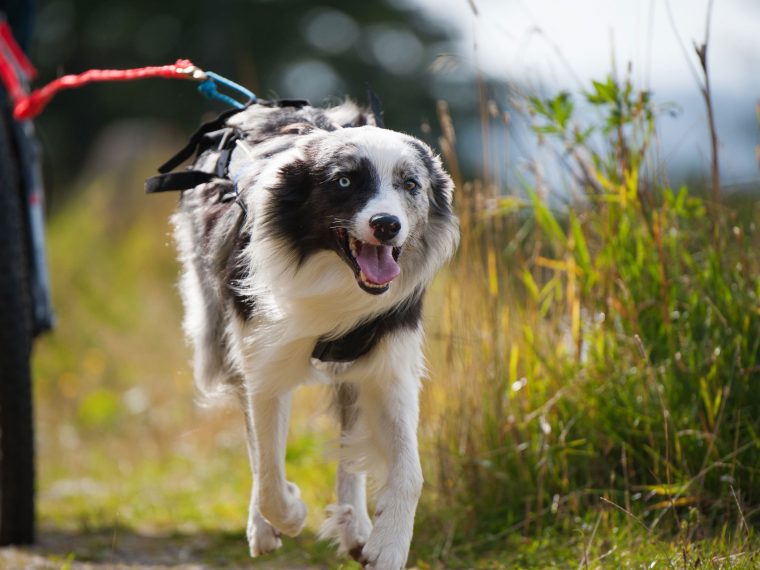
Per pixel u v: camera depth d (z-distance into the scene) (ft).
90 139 124.77
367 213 18.47
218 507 29.84
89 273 54.75
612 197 24.68
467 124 110.63
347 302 19.47
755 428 23.16
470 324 26.09
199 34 118.93
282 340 19.84
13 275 23.54
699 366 23.68
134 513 29.63
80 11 125.90
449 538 23.62
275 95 27.35
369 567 18.80
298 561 24.75
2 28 26.03
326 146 19.43
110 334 49.60
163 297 53.21
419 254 20.01
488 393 25.77
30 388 24.30
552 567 21.45
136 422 42.34
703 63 23.66
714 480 23.03
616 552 21.25
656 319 24.62
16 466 24.66
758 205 26.30
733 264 24.53
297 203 19.45
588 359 24.95
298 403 35.09
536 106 24.84
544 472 24.48
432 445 25.91
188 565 24.71
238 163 21.50
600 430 24.48
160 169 22.72
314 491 28.71
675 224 25.13
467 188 27.17
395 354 19.97
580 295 25.13
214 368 22.58
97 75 24.00
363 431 20.59
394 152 19.16
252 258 19.49
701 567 19.57
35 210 25.89
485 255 27.02
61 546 26.03
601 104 24.57
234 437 37.22
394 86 116.67
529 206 26.13
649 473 23.84
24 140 25.59
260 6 121.60
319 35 124.88
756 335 23.82
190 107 117.60
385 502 19.31
